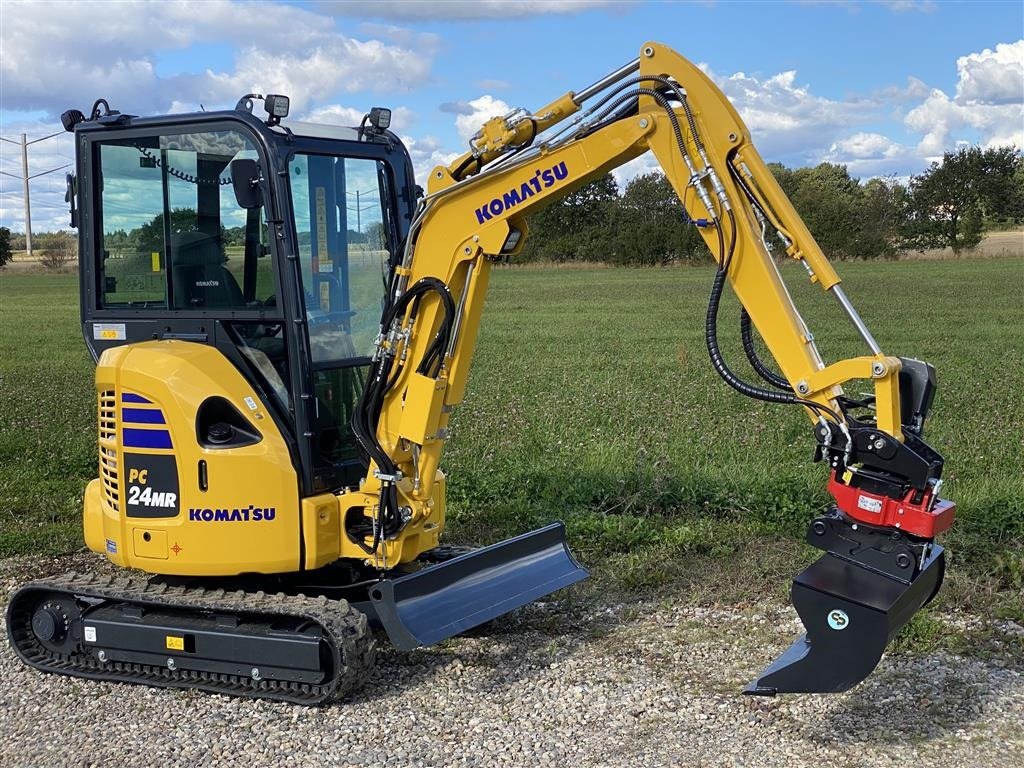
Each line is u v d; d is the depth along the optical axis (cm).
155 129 554
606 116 497
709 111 471
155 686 557
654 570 703
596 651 584
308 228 547
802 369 456
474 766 457
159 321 574
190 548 539
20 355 2189
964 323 2509
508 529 809
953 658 556
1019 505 748
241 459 531
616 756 461
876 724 485
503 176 512
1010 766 443
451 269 531
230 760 470
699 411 1196
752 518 789
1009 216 6612
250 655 534
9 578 729
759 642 588
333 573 598
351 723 503
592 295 3959
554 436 1073
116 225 580
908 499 427
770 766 449
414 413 537
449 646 599
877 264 5381
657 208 6669
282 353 545
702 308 3253
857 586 433
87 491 599
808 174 8631
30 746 488
